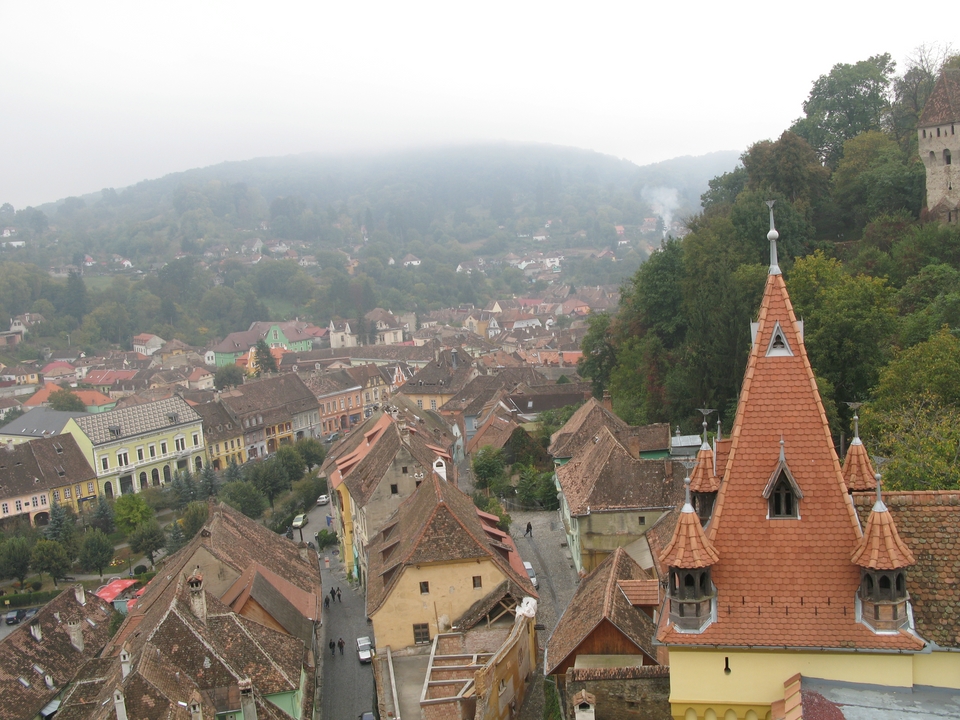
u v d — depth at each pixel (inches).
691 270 4042.8
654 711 1473.9
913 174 4158.5
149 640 1856.5
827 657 1003.9
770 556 1045.8
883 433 2271.2
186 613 1964.8
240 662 1955.0
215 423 6569.9
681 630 1042.1
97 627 2763.3
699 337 3550.7
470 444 4874.5
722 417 3361.2
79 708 1849.2
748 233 4037.9
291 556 2896.2
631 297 4756.4
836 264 3400.6
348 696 2324.1
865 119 5231.3
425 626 2220.7
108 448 5757.9
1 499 5152.6
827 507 1044.5
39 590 4060.0
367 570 2714.1
